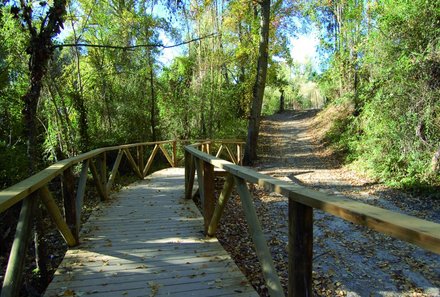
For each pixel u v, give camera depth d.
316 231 5.54
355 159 11.66
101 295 2.83
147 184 8.04
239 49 17.14
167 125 16.56
